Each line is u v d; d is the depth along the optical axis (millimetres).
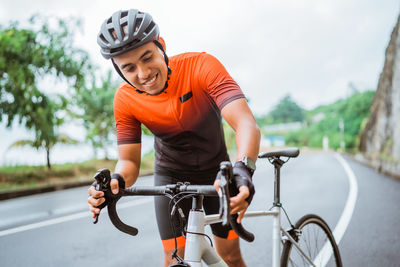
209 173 1966
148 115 1757
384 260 3197
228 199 999
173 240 1874
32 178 12688
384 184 8508
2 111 11438
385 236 3924
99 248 3939
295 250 2008
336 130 68438
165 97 1684
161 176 2012
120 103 1785
